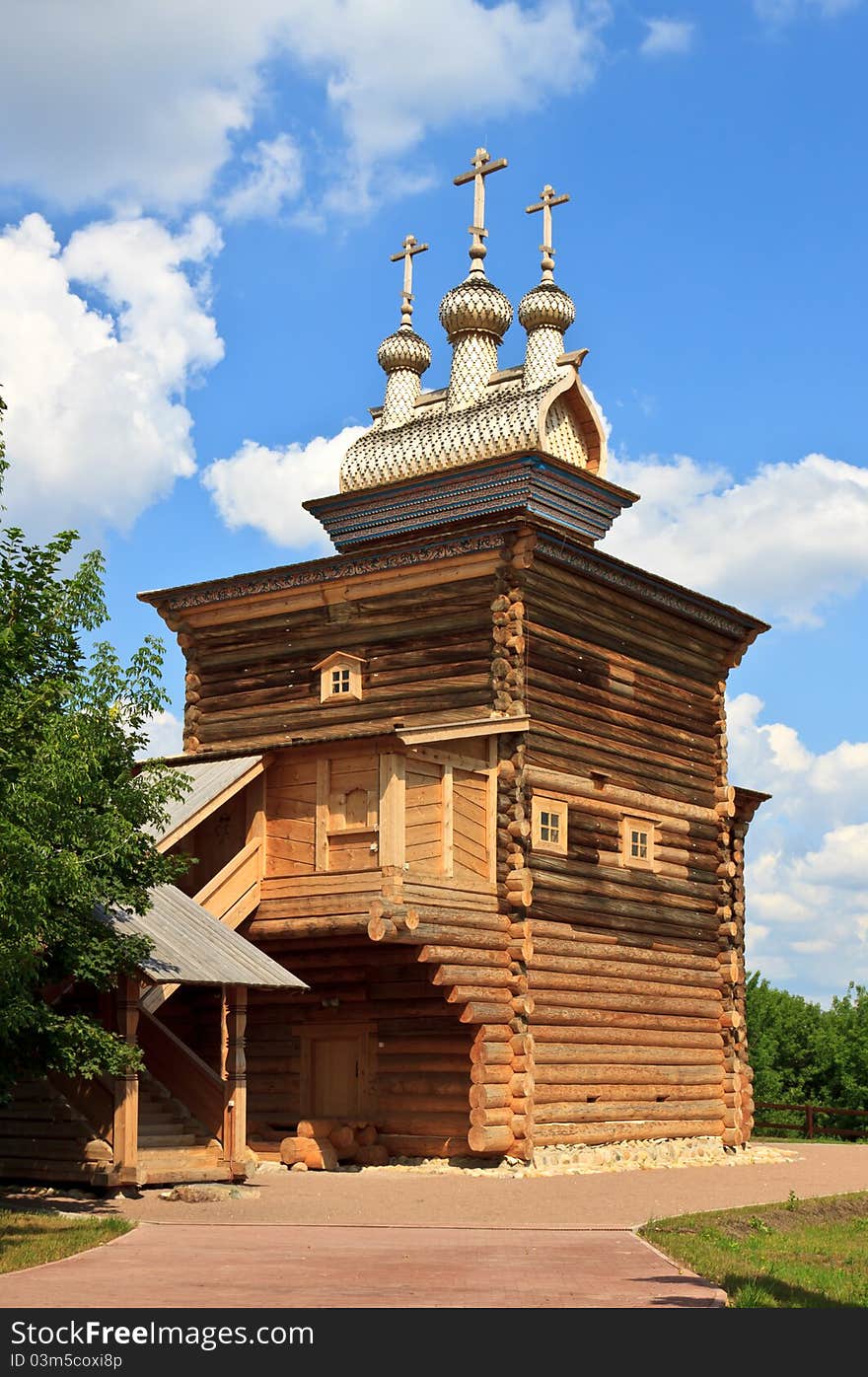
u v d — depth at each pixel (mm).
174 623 34719
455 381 35250
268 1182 25203
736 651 36625
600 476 33531
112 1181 22172
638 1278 15336
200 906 27188
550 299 34750
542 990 29719
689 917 34281
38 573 22016
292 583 32812
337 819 28688
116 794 22078
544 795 30281
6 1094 21688
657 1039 32781
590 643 32062
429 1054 29453
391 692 31344
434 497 33375
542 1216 21234
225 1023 25406
